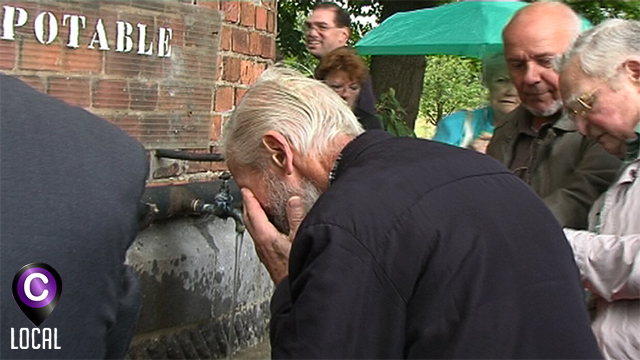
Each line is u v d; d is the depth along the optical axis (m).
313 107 1.55
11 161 0.83
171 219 2.87
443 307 1.26
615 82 1.82
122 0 2.55
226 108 3.06
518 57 2.35
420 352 1.26
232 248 3.09
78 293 0.84
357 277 1.25
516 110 2.54
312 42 3.98
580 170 2.23
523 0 3.75
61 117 0.91
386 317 1.26
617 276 1.78
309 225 1.32
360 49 4.07
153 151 2.74
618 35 1.83
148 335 2.75
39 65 2.33
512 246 1.33
